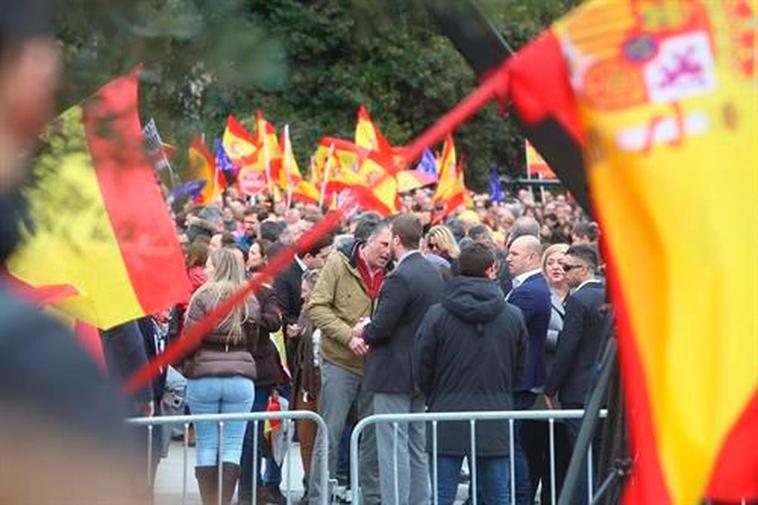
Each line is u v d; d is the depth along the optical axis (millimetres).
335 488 16406
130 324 12109
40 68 3100
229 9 4188
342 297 16109
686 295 5375
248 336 15344
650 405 5340
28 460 2721
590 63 5453
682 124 5418
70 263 8070
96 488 2752
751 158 5414
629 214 5461
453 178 38688
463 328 14195
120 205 6438
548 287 15414
